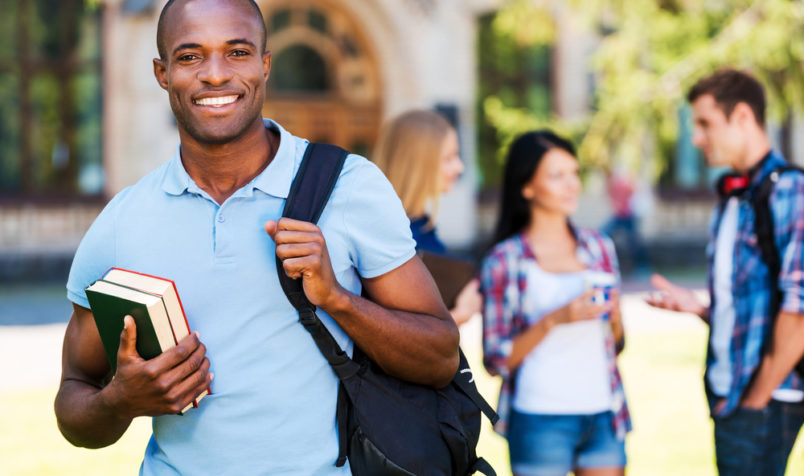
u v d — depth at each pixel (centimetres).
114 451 441
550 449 261
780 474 243
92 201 1270
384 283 159
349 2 1338
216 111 149
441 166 271
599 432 265
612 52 748
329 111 1366
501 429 269
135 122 1266
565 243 284
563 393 261
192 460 155
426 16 1354
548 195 277
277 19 1327
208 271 152
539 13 895
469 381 171
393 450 154
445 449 160
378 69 1377
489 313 271
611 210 1335
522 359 266
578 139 752
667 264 1502
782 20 662
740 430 242
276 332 152
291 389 153
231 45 149
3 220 1231
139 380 139
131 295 140
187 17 148
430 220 273
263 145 160
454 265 253
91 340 163
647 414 508
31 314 913
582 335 264
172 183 156
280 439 153
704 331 800
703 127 258
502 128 794
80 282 160
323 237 147
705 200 1539
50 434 466
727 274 254
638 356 678
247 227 153
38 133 1262
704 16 726
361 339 152
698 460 421
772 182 240
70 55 1265
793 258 232
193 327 152
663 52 733
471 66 1386
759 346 237
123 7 1248
